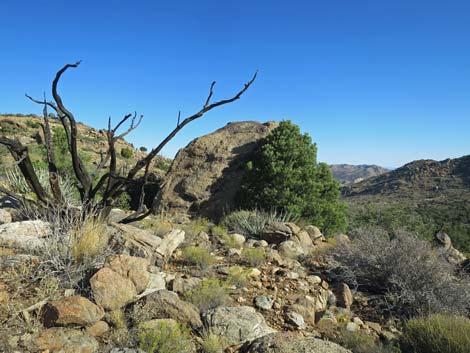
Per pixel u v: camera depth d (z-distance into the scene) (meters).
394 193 76.31
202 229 8.30
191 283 4.42
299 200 11.65
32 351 2.71
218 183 14.26
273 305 4.36
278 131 13.31
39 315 3.09
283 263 6.12
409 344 3.95
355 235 7.25
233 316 3.52
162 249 5.08
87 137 42.97
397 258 5.64
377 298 5.35
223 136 15.98
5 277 3.58
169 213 13.93
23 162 4.73
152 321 3.20
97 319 3.16
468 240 15.54
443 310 4.89
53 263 3.76
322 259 6.77
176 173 15.33
